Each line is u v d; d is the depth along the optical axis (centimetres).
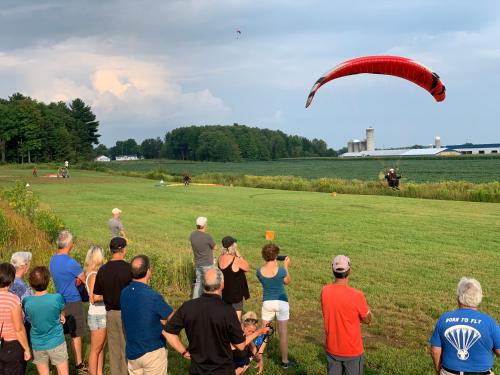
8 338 554
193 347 465
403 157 18100
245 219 2450
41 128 12462
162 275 1203
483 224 2208
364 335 876
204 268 1005
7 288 562
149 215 2650
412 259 1493
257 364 691
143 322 508
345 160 19275
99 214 2692
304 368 708
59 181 5550
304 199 3481
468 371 439
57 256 693
